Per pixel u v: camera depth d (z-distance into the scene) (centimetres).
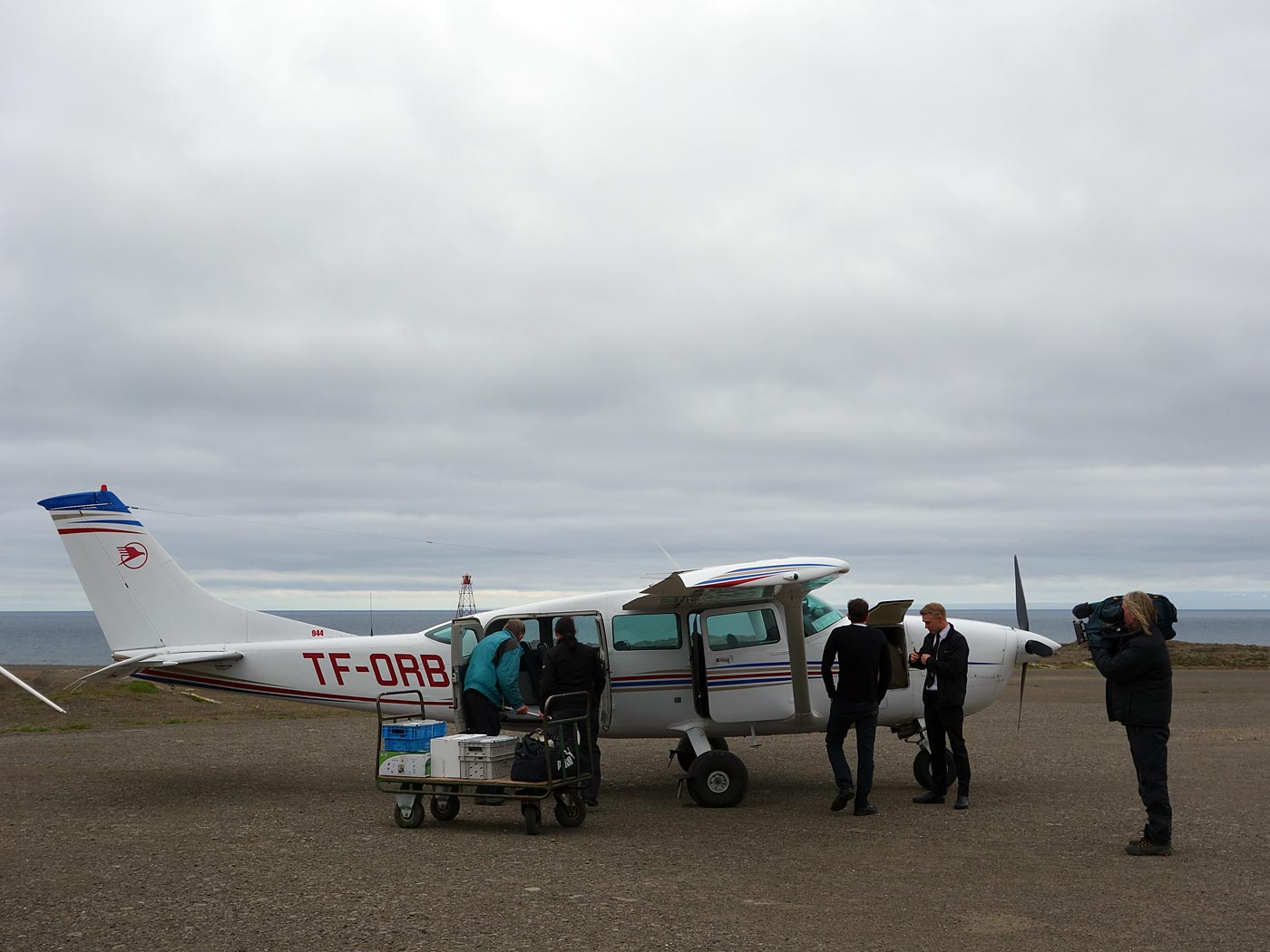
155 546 1074
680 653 948
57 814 838
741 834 746
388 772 797
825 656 826
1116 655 669
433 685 1007
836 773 822
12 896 557
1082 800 883
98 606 1059
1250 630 16638
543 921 504
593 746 826
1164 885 577
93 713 1777
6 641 12019
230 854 672
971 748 1247
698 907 532
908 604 969
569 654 824
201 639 1066
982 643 991
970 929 489
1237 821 768
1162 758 654
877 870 619
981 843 702
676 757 1224
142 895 559
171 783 1013
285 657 1034
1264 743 1267
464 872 616
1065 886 576
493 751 775
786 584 840
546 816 831
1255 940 470
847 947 461
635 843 712
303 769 1112
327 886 579
